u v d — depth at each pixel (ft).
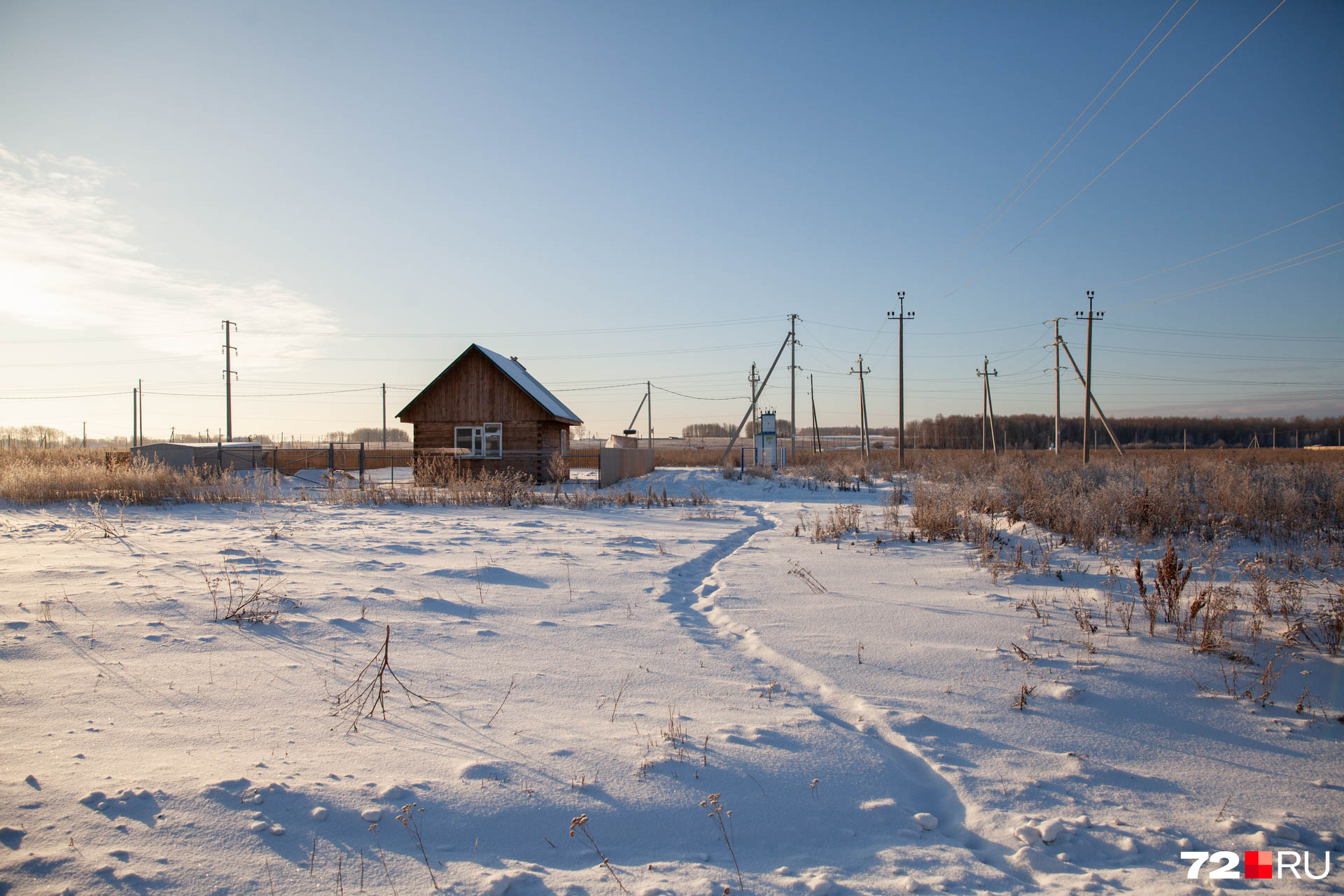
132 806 9.49
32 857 8.23
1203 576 26.09
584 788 10.77
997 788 11.41
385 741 12.14
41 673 14.80
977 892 8.84
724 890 8.60
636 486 87.71
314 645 17.52
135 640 17.21
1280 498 38.70
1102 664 16.87
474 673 15.98
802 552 34.53
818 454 170.30
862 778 11.62
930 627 20.26
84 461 62.85
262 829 9.23
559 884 8.59
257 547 32.09
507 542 36.86
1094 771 12.03
